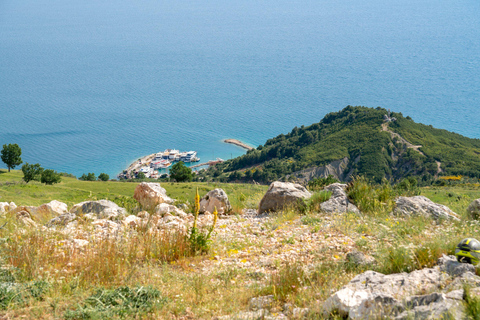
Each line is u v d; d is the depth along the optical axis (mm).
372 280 5770
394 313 4523
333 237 10320
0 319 5219
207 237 9664
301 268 7164
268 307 5809
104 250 8312
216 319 5445
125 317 5406
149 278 7207
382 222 11320
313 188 17469
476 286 4973
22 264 7273
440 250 7156
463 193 44344
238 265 8391
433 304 4414
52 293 6113
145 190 16062
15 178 105938
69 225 11969
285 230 11672
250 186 40844
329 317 4957
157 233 10359
